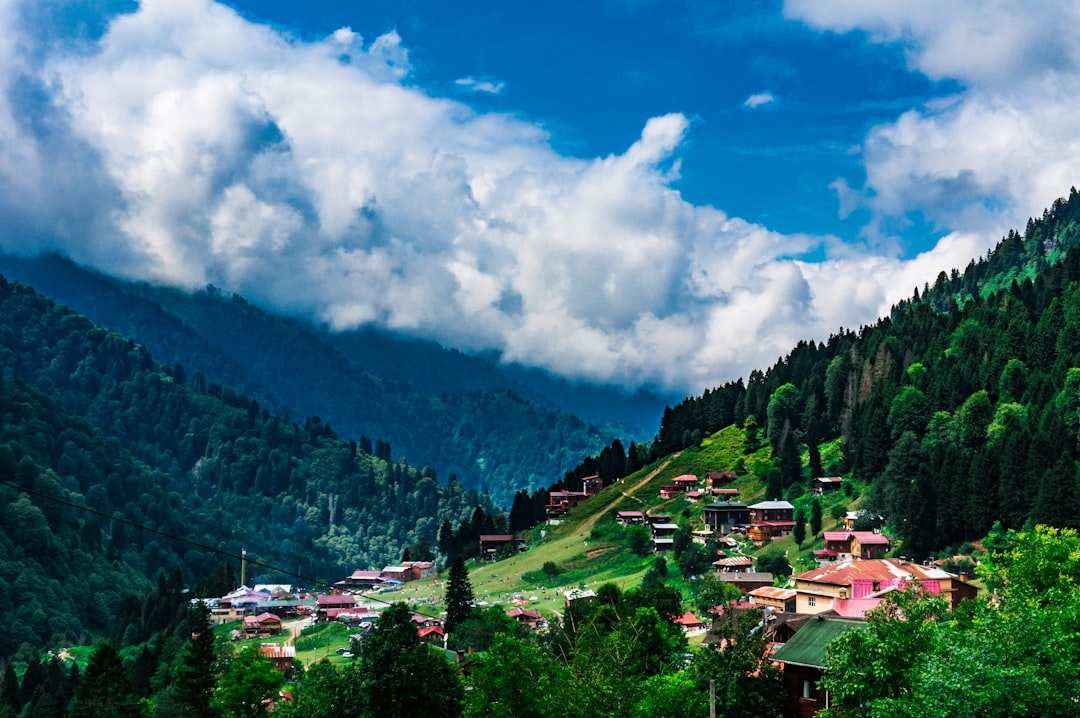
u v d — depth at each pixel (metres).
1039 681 58.06
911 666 69.38
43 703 186.00
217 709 136.88
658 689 88.25
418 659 101.12
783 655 90.50
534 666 96.62
